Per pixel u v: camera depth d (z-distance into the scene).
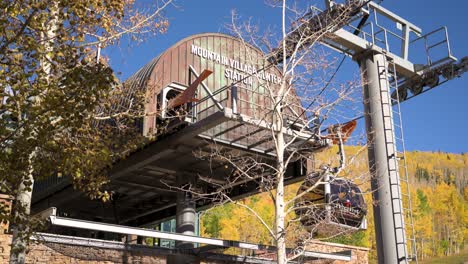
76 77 9.12
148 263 17.77
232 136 18.27
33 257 15.33
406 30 19.84
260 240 30.75
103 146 10.80
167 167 20.27
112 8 10.80
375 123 17.45
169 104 16.69
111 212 27.81
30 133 9.39
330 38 17.77
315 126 17.11
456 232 122.56
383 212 16.53
